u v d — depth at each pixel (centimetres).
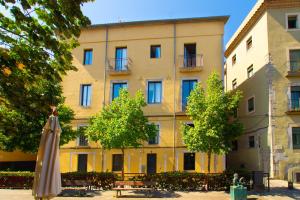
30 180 1836
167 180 1750
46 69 666
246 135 2717
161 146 2366
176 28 2525
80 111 2533
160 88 2475
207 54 2441
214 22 2477
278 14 2431
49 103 685
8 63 621
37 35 621
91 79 2572
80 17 644
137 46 2556
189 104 1966
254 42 2680
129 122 1828
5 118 719
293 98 2316
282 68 2359
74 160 2466
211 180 1717
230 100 1892
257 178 1692
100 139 1891
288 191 1664
